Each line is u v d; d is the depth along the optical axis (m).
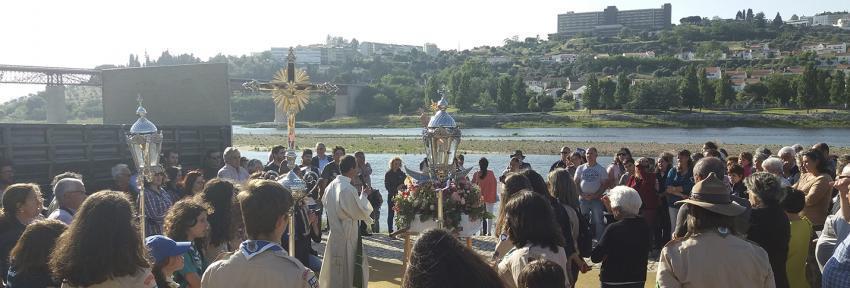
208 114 15.93
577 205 6.45
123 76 16.64
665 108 120.69
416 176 8.36
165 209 7.97
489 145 52.69
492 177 13.05
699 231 4.27
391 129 109.88
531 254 4.43
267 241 3.97
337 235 7.30
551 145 52.44
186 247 4.72
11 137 10.24
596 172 11.59
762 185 5.20
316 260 8.98
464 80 131.25
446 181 6.36
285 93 10.23
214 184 5.93
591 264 9.82
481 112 127.75
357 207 7.23
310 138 67.12
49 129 10.95
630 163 11.70
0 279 5.25
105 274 3.79
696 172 6.34
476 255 3.29
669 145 51.75
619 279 5.49
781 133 84.94
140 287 3.94
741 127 102.12
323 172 11.82
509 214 4.61
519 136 77.69
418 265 3.19
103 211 3.85
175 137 13.70
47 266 4.40
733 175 9.23
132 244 3.90
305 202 8.72
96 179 12.06
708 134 82.75
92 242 3.79
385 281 9.29
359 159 13.16
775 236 5.10
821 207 7.00
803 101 117.62
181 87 16.12
